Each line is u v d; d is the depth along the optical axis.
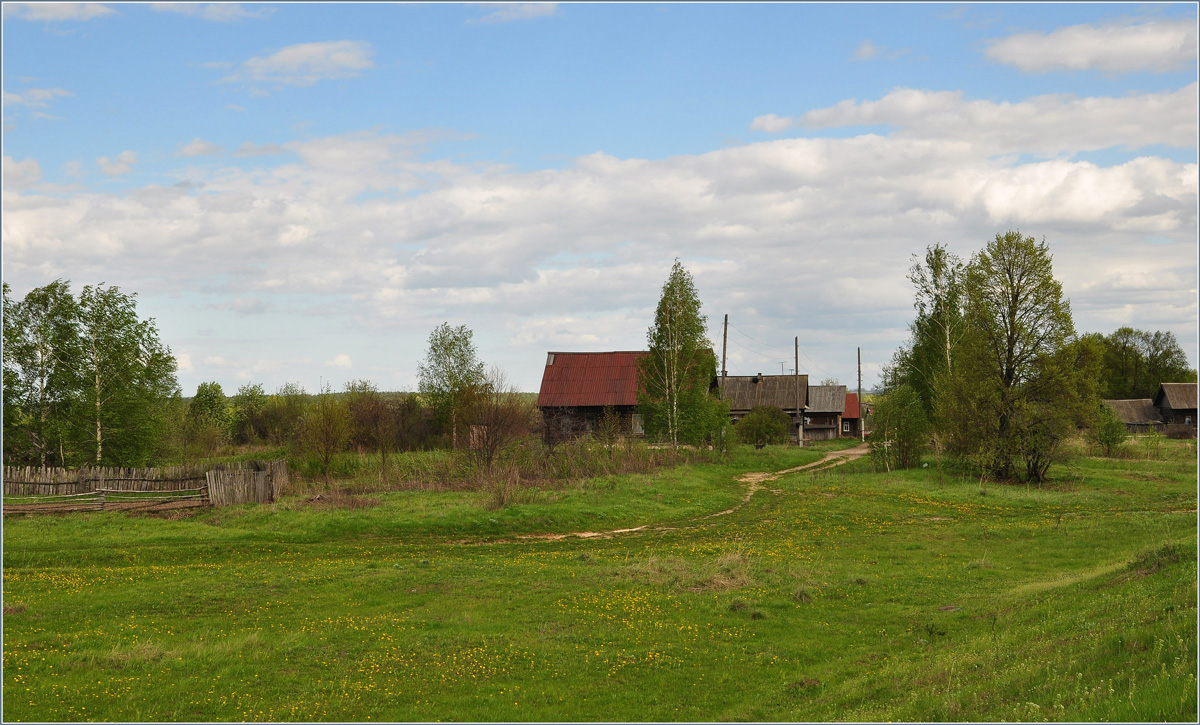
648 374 57.19
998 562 22.78
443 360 64.38
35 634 15.37
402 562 23.20
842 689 12.58
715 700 12.77
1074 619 13.82
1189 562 15.87
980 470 43.44
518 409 43.34
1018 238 43.78
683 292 56.47
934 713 10.23
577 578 21.05
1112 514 31.84
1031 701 9.90
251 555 24.61
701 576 20.91
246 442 69.50
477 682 13.52
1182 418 94.06
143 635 15.65
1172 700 8.45
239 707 12.14
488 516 30.12
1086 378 42.03
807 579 20.53
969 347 44.78
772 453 60.06
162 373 41.53
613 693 13.09
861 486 41.22
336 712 12.05
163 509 30.64
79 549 24.64
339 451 43.78
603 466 43.00
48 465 39.12
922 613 17.38
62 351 39.41
